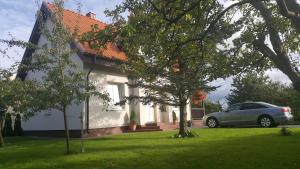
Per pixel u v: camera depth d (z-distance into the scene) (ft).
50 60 41.04
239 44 38.73
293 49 38.70
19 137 72.02
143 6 30.07
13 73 51.34
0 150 47.91
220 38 36.50
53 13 42.60
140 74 55.72
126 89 77.15
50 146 49.11
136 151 40.14
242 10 38.68
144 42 31.68
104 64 70.13
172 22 28.94
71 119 67.72
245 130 63.87
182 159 34.96
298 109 113.60
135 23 28.81
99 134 69.15
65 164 34.58
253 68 38.73
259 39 32.30
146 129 77.66
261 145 41.88
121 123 75.41
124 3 31.27
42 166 34.17
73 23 74.84
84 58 66.08
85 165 33.94
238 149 39.34
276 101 124.47
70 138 66.08
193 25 31.71
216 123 82.74
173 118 89.76
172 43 32.01
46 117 73.56
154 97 60.08
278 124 79.10
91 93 42.34
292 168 30.32
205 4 30.37
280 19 35.63
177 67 54.54
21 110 40.52
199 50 33.86
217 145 43.11
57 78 40.09
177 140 50.34
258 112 78.02
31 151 44.47
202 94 60.13
